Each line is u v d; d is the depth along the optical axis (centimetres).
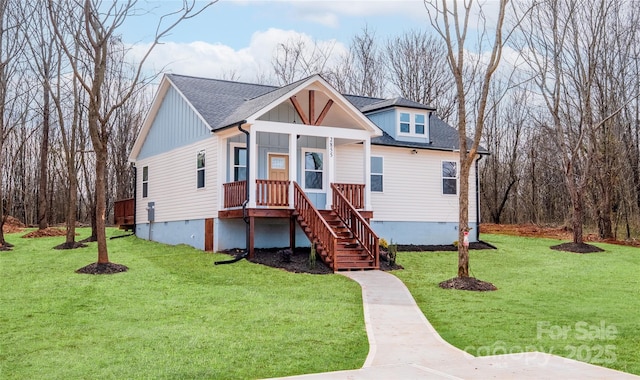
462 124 1450
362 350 843
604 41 2628
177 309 1116
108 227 3562
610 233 2767
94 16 1480
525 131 4147
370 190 2100
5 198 4162
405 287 1368
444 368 744
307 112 2016
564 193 4003
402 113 2412
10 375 728
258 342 877
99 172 1563
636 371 746
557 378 701
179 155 2252
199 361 780
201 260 1755
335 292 1299
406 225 2350
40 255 1898
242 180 1911
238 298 1220
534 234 2961
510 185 3891
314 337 909
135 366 759
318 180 2158
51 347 857
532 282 1502
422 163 2412
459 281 1400
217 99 2233
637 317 1077
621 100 2816
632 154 3184
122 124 3741
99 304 1161
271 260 1717
